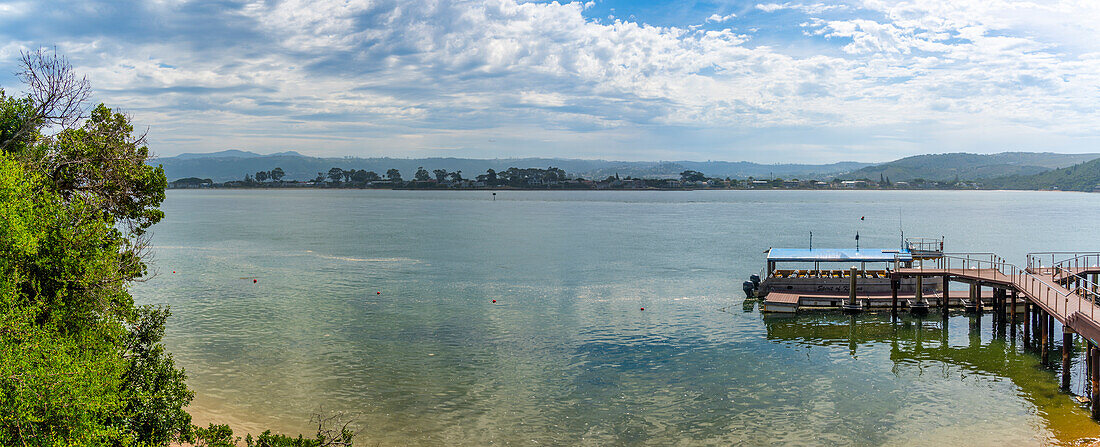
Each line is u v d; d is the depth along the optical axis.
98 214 25.45
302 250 107.94
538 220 192.00
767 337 51.38
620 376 41.88
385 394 38.59
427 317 57.16
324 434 32.91
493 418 35.19
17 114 26.22
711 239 132.50
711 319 57.16
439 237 133.62
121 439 22.06
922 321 56.66
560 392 39.03
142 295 66.69
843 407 36.72
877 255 66.50
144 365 27.58
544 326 54.19
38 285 21.44
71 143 26.80
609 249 112.25
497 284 74.62
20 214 20.55
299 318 56.59
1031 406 36.66
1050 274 55.28
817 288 65.31
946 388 39.72
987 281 52.78
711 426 34.22
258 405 36.78
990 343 49.81
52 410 18.53
